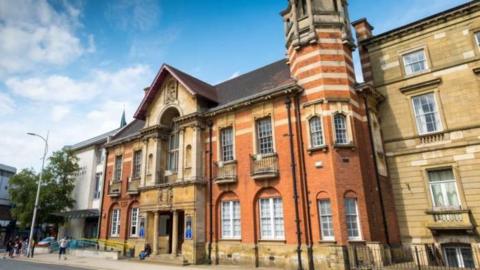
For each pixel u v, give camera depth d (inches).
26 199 1409.9
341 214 637.3
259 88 875.4
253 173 767.7
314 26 778.2
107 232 1150.3
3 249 1713.8
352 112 714.8
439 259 660.7
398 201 746.8
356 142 696.4
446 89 732.7
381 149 776.9
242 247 759.1
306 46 779.4
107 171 1253.7
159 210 919.0
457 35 744.3
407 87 781.3
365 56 872.3
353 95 742.5
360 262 600.7
